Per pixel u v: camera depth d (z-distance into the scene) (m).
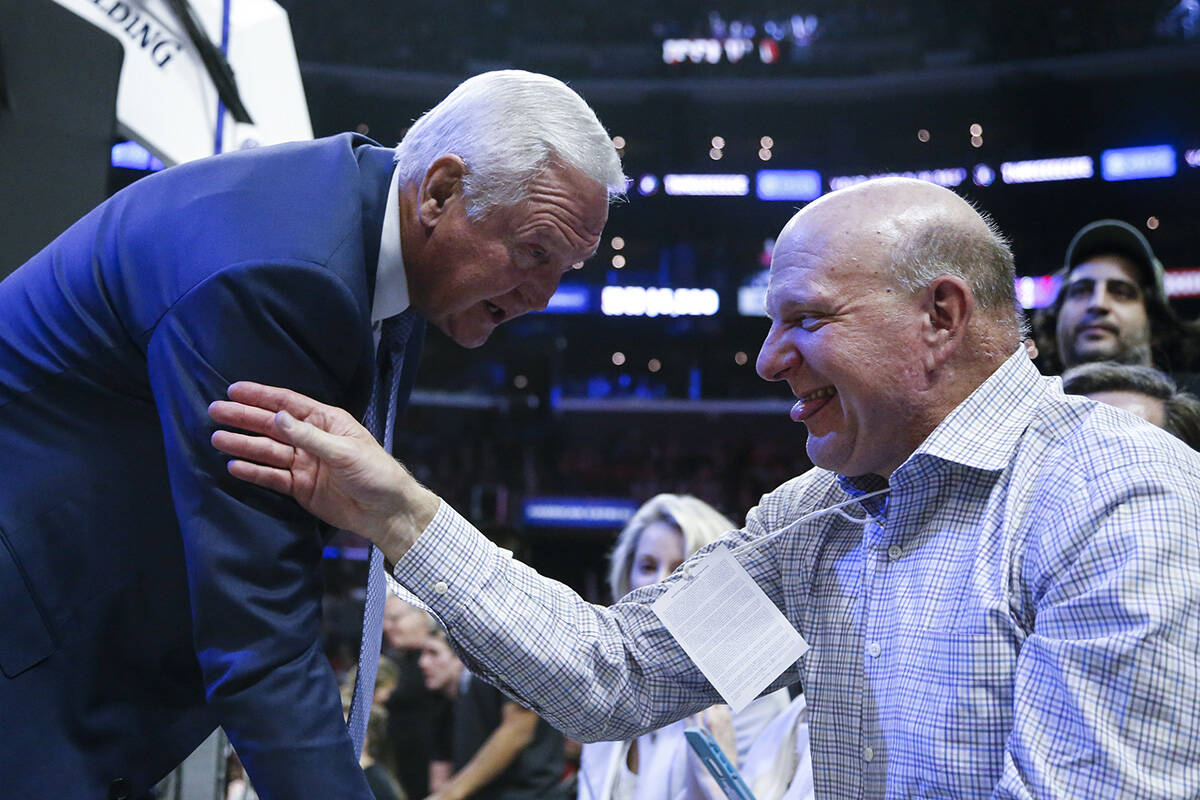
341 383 1.30
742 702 1.45
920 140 14.84
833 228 1.40
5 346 1.33
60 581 1.28
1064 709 1.12
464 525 1.44
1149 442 1.23
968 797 1.22
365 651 1.44
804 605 1.50
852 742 1.41
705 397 15.27
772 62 14.75
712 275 15.51
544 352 14.94
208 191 1.30
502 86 1.37
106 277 1.29
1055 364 3.07
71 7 2.02
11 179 1.80
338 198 1.31
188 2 2.08
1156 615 1.10
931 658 1.29
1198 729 1.08
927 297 1.37
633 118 15.15
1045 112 14.23
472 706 3.36
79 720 1.29
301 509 1.28
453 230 1.36
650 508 2.66
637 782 2.39
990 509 1.31
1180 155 13.75
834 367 1.37
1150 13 13.51
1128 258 2.79
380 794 3.47
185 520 1.22
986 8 14.12
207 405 1.21
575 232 1.37
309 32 13.85
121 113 2.06
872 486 1.50
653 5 14.56
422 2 14.05
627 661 1.57
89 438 1.30
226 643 1.21
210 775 2.08
